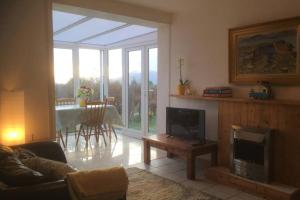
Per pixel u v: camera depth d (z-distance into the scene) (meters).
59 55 6.28
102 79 7.00
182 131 4.12
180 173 3.80
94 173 1.82
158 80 4.90
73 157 4.54
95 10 3.75
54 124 3.56
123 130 6.57
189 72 4.36
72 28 5.09
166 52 4.72
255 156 3.23
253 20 3.50
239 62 3.62
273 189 2.94
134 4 4.09
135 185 3.34
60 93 6.32
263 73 3.38
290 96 3.17
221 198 3.01
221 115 3.71
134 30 5.34
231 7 3.74
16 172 1.73
